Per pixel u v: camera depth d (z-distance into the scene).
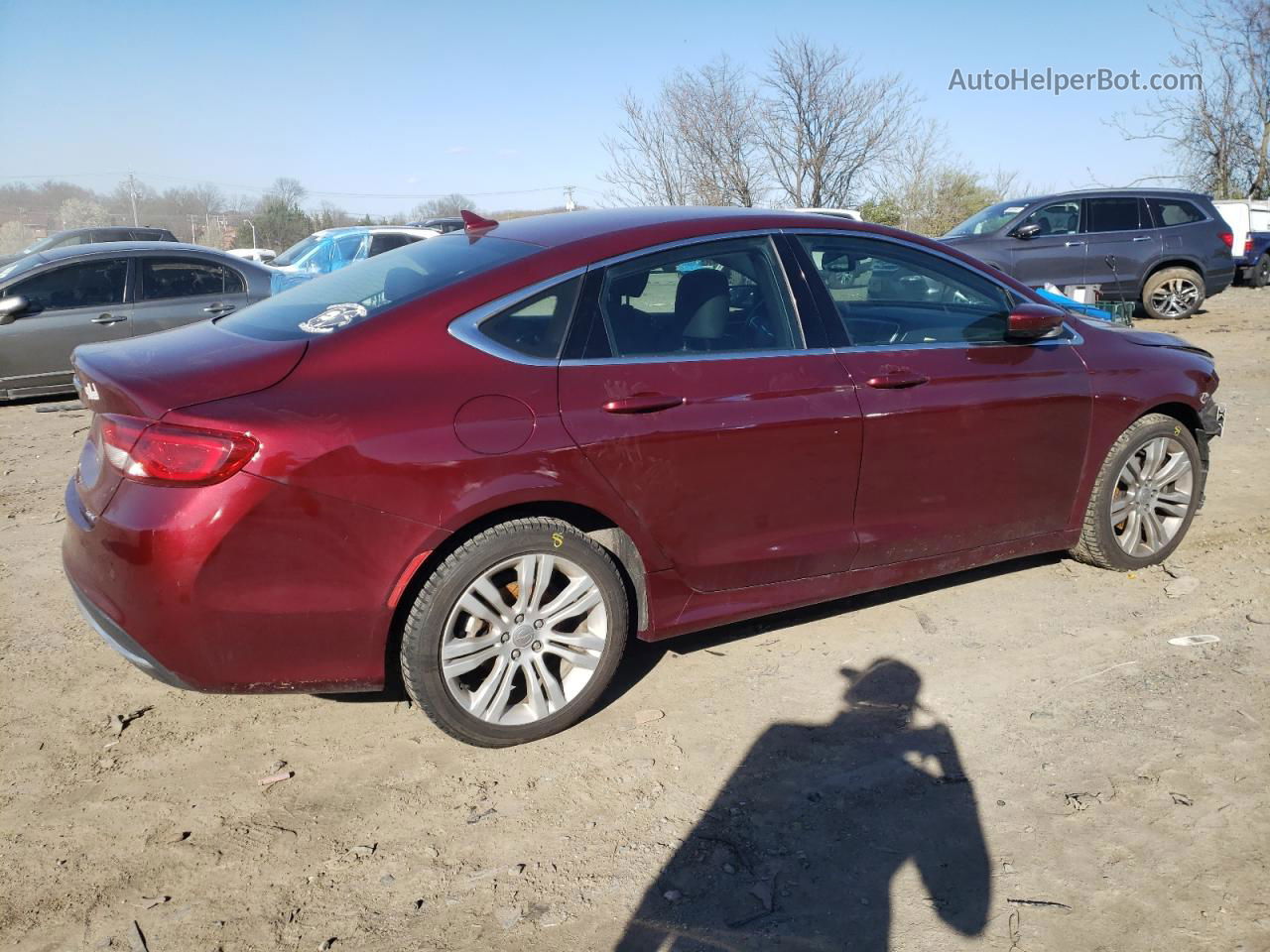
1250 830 2.78
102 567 2.82
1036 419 4.07
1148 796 2.94
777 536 3.56
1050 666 3.75
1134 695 3.53
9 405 9.49
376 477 2.83
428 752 3.24
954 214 29.55
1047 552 4.75
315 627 2.86
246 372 2.85
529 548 3.09
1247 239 20.17
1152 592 4.42
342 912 2.51
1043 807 2.90
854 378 3.62
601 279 3.30
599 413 3.16
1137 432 4.41
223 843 2.78
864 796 2.97
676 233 3.47
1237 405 8.48
